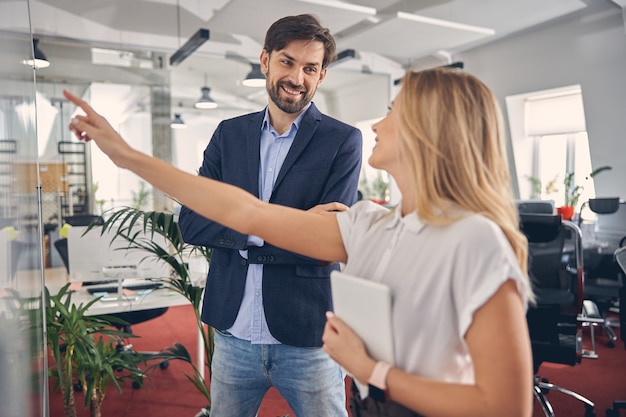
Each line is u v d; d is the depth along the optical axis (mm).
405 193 927
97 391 2328
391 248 889
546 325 2535
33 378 1126
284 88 1414
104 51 6281
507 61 7457
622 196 6109
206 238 1449
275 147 1520
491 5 6227
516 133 7582
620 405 2793
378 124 964
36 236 1205
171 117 6941
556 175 7090
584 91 6395
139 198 6641
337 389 1509
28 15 1165
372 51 7270
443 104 835
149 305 2721
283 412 2910
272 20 5652
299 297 1431
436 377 811
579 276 2504
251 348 1462
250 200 1034
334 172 1475
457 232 791
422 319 812
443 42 6758
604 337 4418
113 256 2701
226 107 7348
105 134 983
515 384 713
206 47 6801
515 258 775
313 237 1034
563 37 6590
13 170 942
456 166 828
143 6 6117
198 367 3086
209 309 1541
